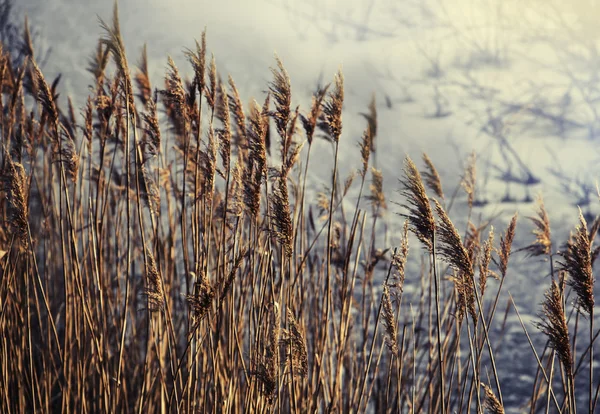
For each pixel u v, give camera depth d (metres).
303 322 2.35
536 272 5.13
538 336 4.38
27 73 2.78
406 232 2.17
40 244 3.34
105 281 2.84
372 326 3.43
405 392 2.76
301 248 2.50
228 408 2.17
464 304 2.23
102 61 2.58
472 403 3.45
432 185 3.05
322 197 2.80
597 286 4.71
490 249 2.11
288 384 2.36
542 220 2.47
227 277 2.15
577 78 7.41
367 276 2.82
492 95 7.30
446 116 7.11
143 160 2.30
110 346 2.86
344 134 6.89
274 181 2.14
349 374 2.76
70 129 2.68
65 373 2.35
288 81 2.14
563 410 2.19
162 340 2.53
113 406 2.29
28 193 2.48
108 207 3.26
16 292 2.63
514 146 6.76
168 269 2.64
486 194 6.28
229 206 2.30
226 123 2.17
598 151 6.67
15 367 2.57
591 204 6.04
